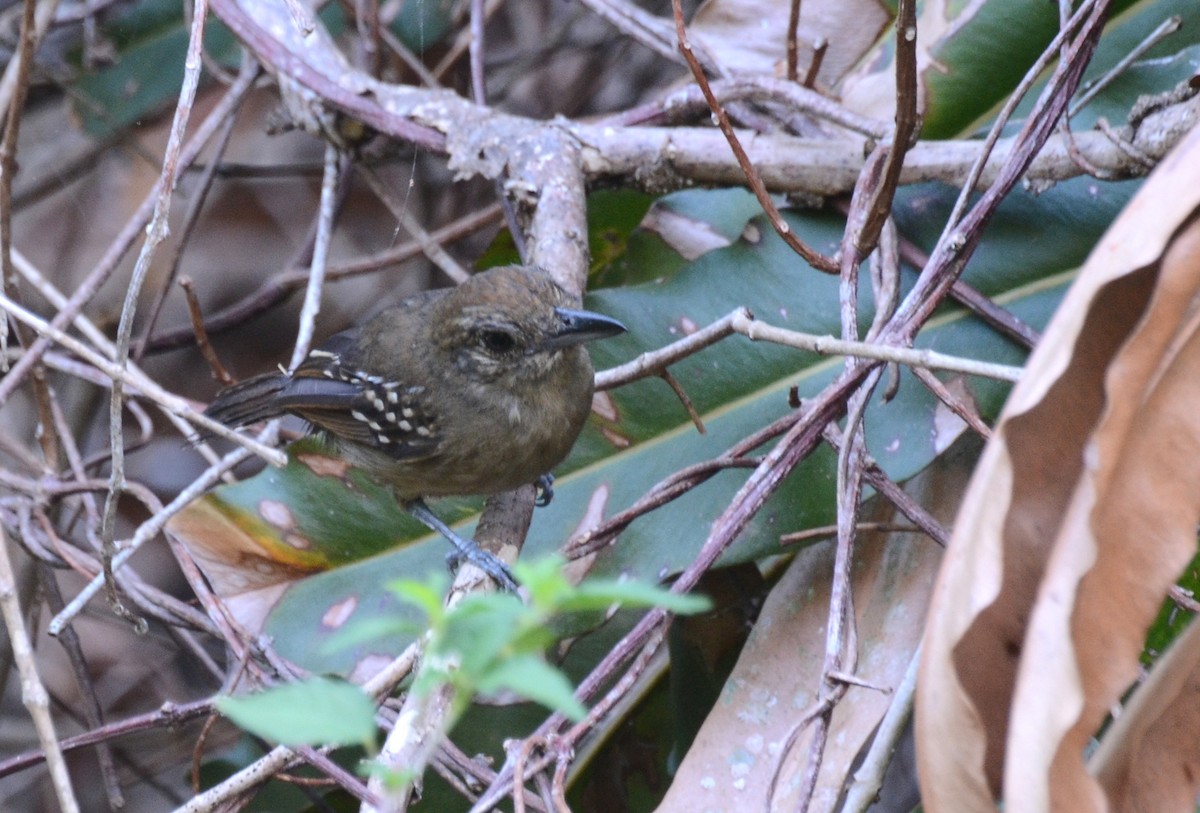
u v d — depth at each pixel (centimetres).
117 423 654
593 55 1309
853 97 945
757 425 825
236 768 930
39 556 896
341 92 936
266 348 1428
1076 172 793
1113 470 381
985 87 902
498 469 792
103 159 1359
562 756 566
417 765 537
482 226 1060
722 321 687
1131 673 379
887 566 752
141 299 1402
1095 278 376
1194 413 384
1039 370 376
